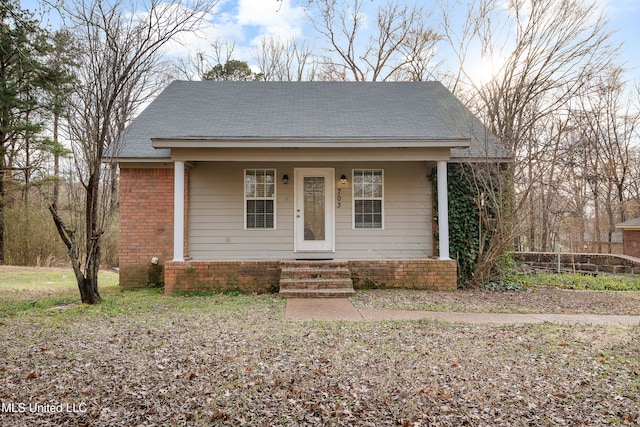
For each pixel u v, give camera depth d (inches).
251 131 365.1
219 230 385.4
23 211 697.6
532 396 131.7
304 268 341.7
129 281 381.1
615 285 402.6
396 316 247.4
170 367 152.4
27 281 463.8
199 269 340.2
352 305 281.7
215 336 194.9
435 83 510.9
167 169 385.1
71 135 288.5
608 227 832.3
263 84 498.6
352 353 170.9
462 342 188.7
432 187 392.2
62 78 333.1
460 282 371.6
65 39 291.6
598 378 145.7
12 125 575.2
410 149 344.8
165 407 122.0
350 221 391.5
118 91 288.5
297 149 343.0
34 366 152.0
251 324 221.9
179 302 295.0
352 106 435.2
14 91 515.8
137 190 382.6
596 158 783.7
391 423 115.0
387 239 391.2
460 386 138.9
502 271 380.2
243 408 122.1
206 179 386.6
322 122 389.7
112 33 279.3
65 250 723.4
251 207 389.7
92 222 287.9
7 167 639.1
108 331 203.5
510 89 503.8
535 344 185.9
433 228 390.0
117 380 140.1
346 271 336.2
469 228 377.1
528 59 496.1
